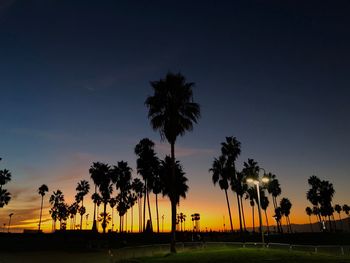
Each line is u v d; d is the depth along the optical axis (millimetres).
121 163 95250
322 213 112812
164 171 62188
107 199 99125
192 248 37188
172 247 30531
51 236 90625
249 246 36469
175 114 32594
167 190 61125
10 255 48438
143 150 75188
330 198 111125
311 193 114250
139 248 35156
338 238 68625
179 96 32906
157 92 33062
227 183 73750
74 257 41281
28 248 64500
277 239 71000
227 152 74250
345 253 27047
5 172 105125
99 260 32781
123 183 94125
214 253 26891
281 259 21547
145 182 77562
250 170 76938
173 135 32844
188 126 33031
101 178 98625
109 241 71125
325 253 27266
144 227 80125
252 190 103000
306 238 70438
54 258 41938
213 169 74812
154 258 25078
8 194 104938
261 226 34062
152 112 33312
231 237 71625
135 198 115062
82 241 78875
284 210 127312
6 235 89812
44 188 141625
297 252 26703
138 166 75625
